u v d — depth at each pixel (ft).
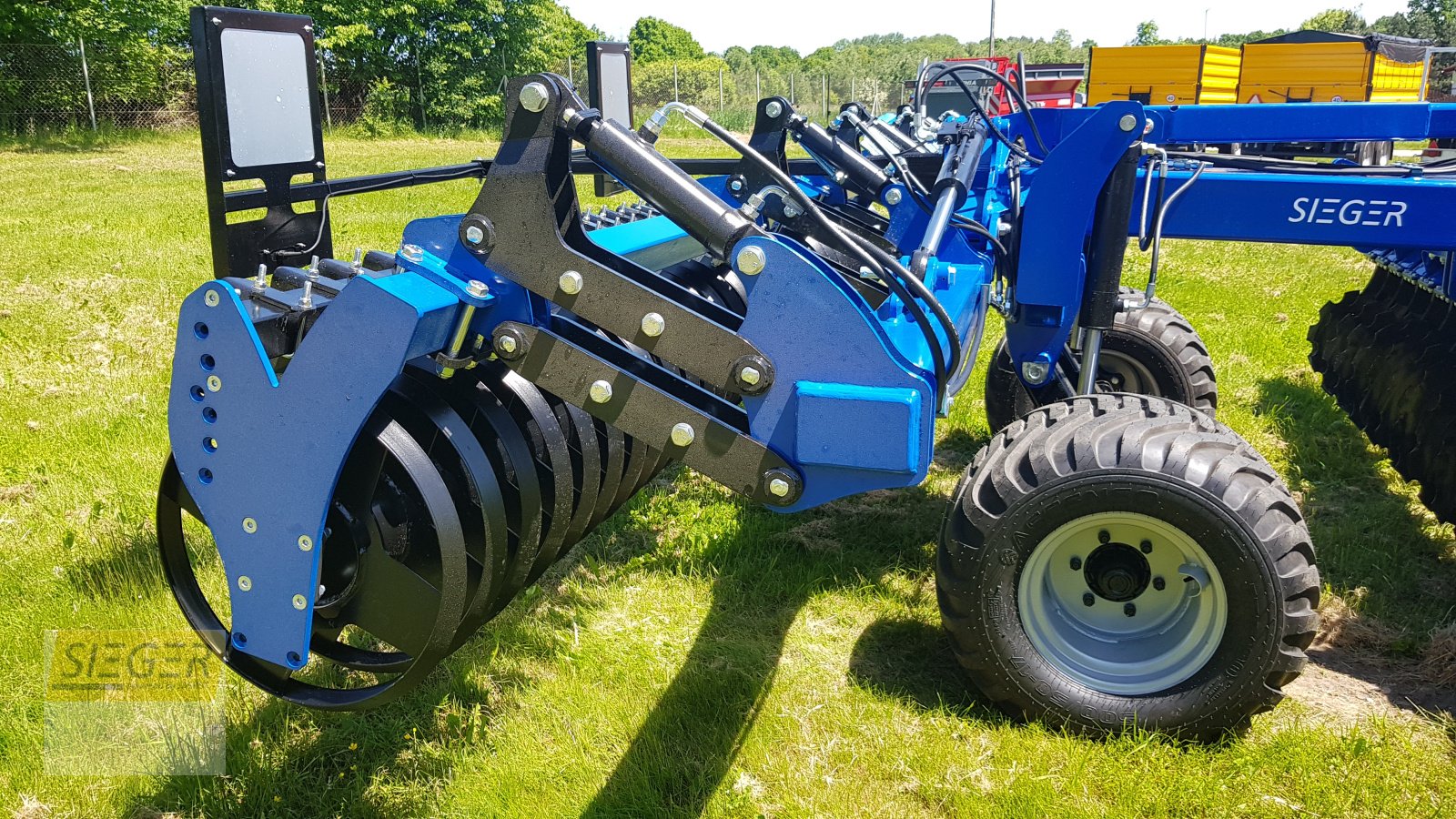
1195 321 24.49
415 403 7.17
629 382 7.01
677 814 8.32
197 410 6.91
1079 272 10.06
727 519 13.69
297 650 7.20
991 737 9.25
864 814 8.37
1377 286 16.10
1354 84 57.21
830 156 11.61
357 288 6.42
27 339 20.83
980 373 19.93
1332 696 10.14
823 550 13.00
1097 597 9.32
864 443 6.66
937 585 9.36
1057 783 8.62
